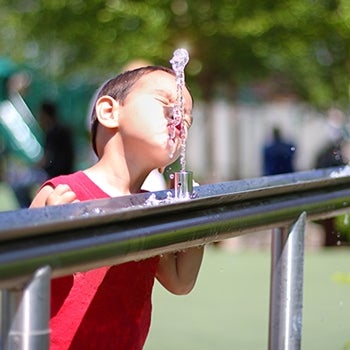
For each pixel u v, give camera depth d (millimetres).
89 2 30828
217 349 11711
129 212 3459
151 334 12484
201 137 40156
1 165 38719
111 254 3410
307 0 30375
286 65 34094
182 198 3996
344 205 5293
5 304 3117
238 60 31891
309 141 46938
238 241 22656
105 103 5148
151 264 5062
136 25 30609
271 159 26078
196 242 3969
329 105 34656
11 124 36156
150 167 5145
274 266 4766
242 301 15031
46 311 3119
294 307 4727
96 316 4812
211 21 30406
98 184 5137
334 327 12258
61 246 3174
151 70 5188
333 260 19109
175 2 30219
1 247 2994
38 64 41594
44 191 4996
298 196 4758
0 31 41125
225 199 4086
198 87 32812
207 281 16984
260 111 44156
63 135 24734
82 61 34594
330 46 32938
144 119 5020
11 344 3094
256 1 30234
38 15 32625
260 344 12031
